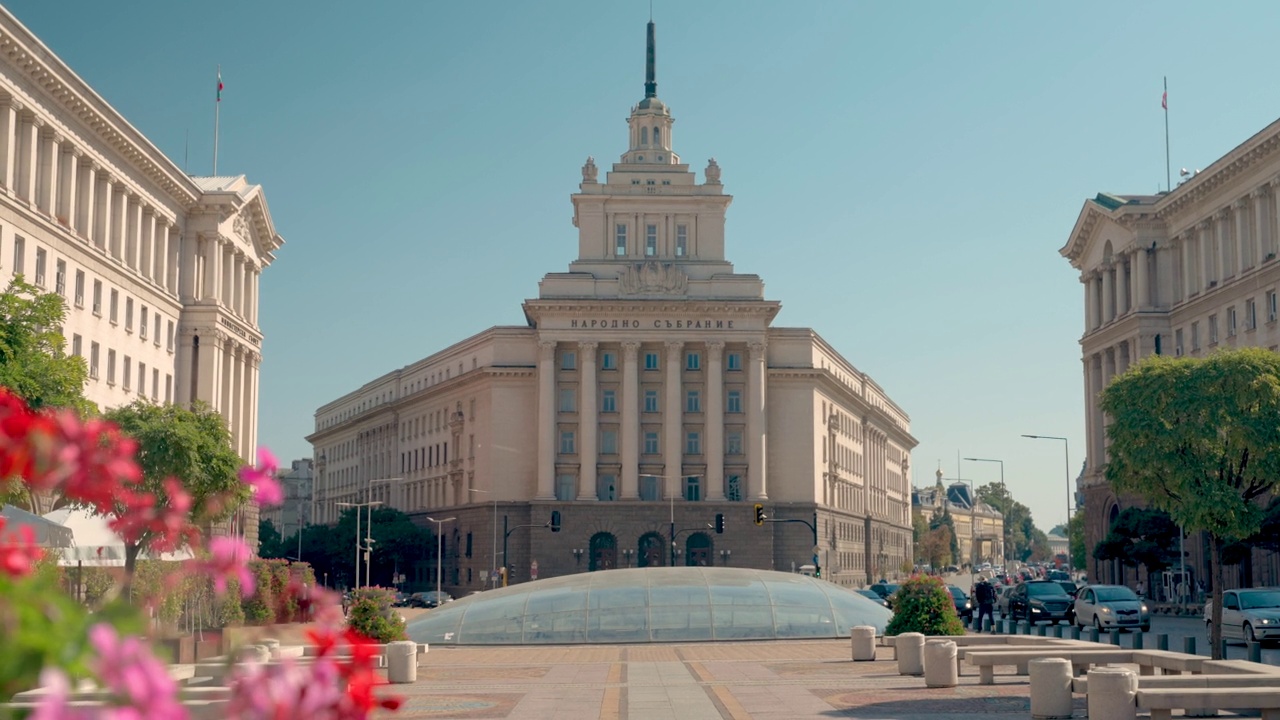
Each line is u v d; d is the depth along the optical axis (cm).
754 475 13275
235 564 666
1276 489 4619
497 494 13550
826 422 14600
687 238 13962
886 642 4891
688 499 13362
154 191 8531
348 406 19675
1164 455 4484
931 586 4591
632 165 14112
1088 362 10881
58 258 6906
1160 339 9619
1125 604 5866
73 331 7075
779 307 13412
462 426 14500
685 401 13525
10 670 475
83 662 481
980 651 3378
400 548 14562
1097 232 10719
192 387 9006
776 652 4897
